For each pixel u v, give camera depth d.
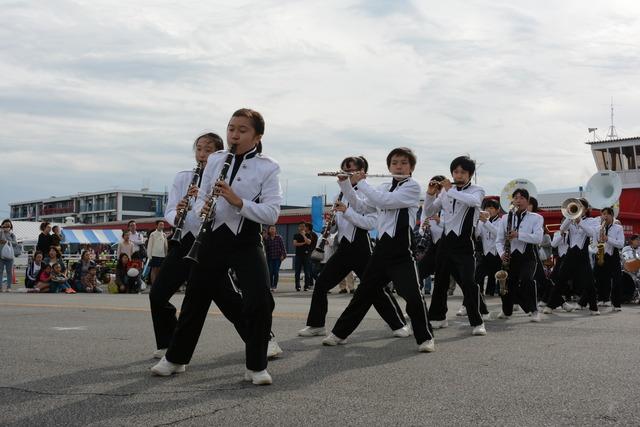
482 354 6.88
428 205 9.02
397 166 7.33
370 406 4.63
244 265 5.39
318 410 4.52
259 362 5.33
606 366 6.16
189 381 5.45
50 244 19.56
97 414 4.42
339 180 7.51
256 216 5.25
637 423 4.24
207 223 5.34
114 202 93.62
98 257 30.14
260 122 5.52
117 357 6.59
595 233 12.00
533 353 6.95
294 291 20.36
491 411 4.51
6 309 12.09
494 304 14.17
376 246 7.39
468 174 8.88
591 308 12.08
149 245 17.67
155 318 6.47
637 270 15.67
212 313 10.98
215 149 6.47
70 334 8.35
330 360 6.51
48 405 4.65
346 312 7.51
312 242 20.42
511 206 10.73
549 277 15.20
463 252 8.83
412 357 6.69
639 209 35.81
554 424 4.21
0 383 5.36
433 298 9.34
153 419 4.30
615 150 36.81
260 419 4.30
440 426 4.16
